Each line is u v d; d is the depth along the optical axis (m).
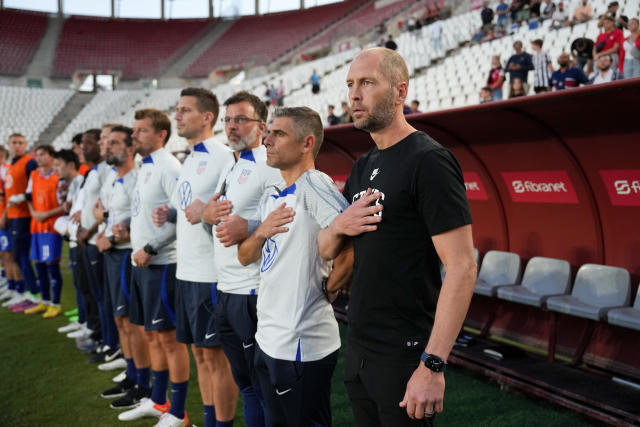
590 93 2.82
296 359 1.96
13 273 7.25
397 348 1.59
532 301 4.04
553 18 11.99
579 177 4.12
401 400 1.58
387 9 29.75
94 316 4.94
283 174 2.12
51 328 5.71
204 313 2.79
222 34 38.28
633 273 3.96
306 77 22.12
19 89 26.38
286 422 2.09
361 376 1.68
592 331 4.09
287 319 1.97
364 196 1.63
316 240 1.97
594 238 4.25
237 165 2.60
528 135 4.21
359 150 5.83
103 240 3.67
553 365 3.83
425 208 1.49
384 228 1.57
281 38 35.28
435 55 15.80
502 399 3.56
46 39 34.81
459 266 1.44
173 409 3.20
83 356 4.79
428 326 1.61
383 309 1.60
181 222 2.89
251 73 30.75
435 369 1.40
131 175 3.71
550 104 3.38
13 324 5.89
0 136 23.17
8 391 3.97
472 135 4.55
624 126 3.53
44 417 3.51
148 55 36.22
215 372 2.83
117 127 3.64
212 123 3.02
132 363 3.88
